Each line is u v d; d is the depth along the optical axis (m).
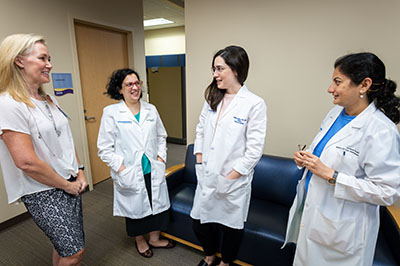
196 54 2.12
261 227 1.46
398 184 0.82
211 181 1.30
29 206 1.08
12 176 1.05
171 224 1.75
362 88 0.85
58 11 2.27
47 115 1.11
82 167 1.36
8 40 0.96
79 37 2.60
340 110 1.07
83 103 2.71
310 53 1.68
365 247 0.94
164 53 5.89
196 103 2.22
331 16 1.57
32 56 0.98
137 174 1.46
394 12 1.41
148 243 1.82
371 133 0.86
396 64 1.47
